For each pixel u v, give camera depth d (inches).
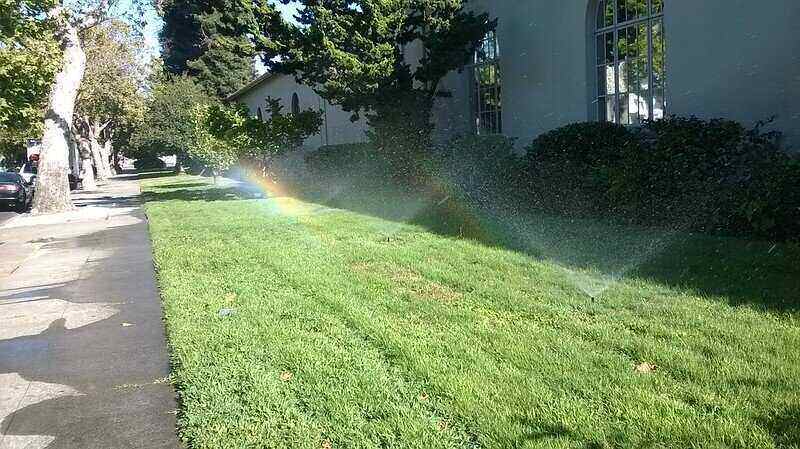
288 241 371.9
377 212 494.9
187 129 1398.9
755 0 361.4
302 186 842.2
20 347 206.8
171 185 1126.4
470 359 162.1
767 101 359.9
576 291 221.1
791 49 344.8
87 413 151.9
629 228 338.0
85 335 217.0
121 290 284.0
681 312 189.6
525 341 173.0
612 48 481.1
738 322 177.3
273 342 185.0
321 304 224.2
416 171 569.6
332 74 569.0
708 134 337.1
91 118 1430.9
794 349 155.1
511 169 452.1
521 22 560.1
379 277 263.4
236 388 154.7
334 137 981.8
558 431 123.3
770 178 287.6
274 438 129.4
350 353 173.3
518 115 574.6
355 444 124.6
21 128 493.0
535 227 359.9
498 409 133.2
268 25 577.6
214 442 129.6
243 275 279.7
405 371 157.6
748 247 268.7
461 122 655.8
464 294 228.8
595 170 385.7
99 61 1210.6
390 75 551.5
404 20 560.1
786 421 121.3
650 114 451.2
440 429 127.9
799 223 267.6
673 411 127.6
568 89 514.0
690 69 406.3
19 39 466.9
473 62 633.6
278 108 830.5
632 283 227.1
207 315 218.5
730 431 118.5
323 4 576.1
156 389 165.3
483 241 330.0
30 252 417.4
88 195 971.3
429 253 306.2
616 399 134.3
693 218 323.0
